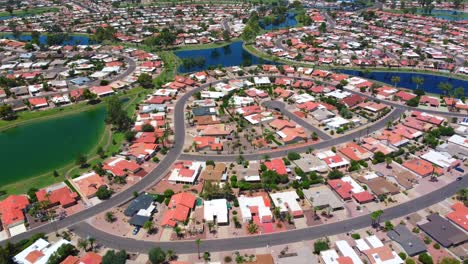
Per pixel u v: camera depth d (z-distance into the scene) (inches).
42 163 6397.6
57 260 4136.3
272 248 4338.1
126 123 7455.7
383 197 5098.4
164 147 6515.8
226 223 4731.8
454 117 7539.4
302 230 4613.7
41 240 4441.4
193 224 4712.1
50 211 5004.9
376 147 6343.5
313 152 6368.1
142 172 5895.7
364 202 5059.1
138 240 4500.5
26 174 6053.2
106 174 5851.4
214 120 7564.0
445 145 6387.8
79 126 7805.1
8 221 4768.7
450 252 4207.7
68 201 5118.1
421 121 7347.4
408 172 5679.1
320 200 5034.5
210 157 6314.0
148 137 6811.0
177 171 5816.9
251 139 6850.4
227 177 5708.7
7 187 5654.5
